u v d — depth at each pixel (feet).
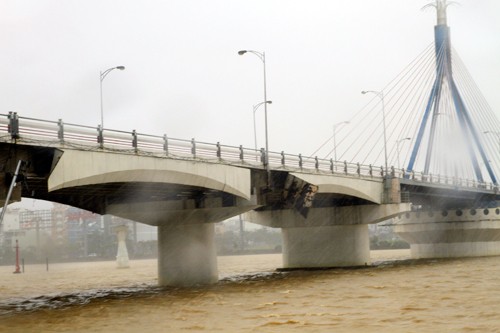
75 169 116.47
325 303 124.47
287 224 233.76
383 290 144.97
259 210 238.89
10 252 584.81
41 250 589.32
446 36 307.99
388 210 223.51
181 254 174.19
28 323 109.40
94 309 125.90
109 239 644.27
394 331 88.48
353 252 225.97
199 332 93.86
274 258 450.30
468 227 296.10
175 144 139.64
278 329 93.86
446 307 111.96
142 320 108.17
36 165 114.52
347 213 226.79
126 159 127.03
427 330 88.33
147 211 174.29
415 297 128.88
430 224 304.30
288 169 176.76
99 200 170.71
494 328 88.12
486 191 297.74
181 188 154.40
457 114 306.14
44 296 171.63
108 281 235.81
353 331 89.71
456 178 281.74
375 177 223.30
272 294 143.43
